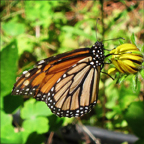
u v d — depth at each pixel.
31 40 0.30
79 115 0.22
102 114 0.27
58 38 0.32
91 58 0.22
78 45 0.32
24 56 0.31
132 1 0.40
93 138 0.26
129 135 0.26
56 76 0.22
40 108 0.23
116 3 0.41
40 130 0.23
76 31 0.28
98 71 0.23
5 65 0.23
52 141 0.27
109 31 0.29
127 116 0.23
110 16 0.35
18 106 0.23
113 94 0.27
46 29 0.34
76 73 0.22
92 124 0.28
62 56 0.22
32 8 0.32
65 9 0.37
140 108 0.23
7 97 0.23
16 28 0.30
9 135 0.22
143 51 0.22
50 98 0.22
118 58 0.22
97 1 0.35
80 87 0.22
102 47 0.22
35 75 0.21
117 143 0.26
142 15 0.35
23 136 0.23
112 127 0.27
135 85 0.22
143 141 0.22
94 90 0.23
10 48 0.23
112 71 0.22
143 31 0.33
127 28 0.33
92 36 0.27
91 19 0.29
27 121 0.23
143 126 0.23
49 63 0.21
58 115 0.22
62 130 0.27
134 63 0.22
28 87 0.21
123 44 0.22
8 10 0.37
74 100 0.22
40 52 0.31
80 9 0.40
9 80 0.23
